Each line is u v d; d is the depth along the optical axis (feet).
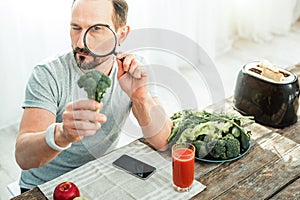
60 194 4.49
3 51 9.30
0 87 9.57
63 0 9.63
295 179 5.01
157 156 5.22
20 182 5.70
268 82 5.83
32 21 9.43
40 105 5.01
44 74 5.08
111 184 4.88
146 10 10.97
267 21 13.92
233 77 11.98
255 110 6.04
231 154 5.23
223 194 4.76
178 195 4.73
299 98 6.26
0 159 9.02
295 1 14.82
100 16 4.69
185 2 11.62
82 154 5.40
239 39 14.08
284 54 13.28
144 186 4.85
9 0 8.98
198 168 5.15
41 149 4.78
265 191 4.80
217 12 12.85
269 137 5.74
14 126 9.98
